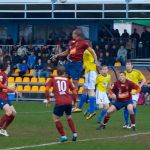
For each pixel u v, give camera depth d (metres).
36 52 54.69
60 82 22.06
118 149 20.66
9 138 23.25
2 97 23.95
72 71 30.73
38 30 59.50
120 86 26.52
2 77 23.94
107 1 54.19
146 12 53.53
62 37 58.34
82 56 30.78
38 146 21.00
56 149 20.34
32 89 51.16
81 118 32.72
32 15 55.53
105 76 29.75
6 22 59.69
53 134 24.81
